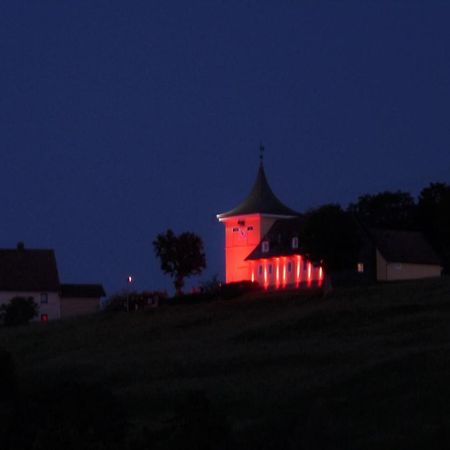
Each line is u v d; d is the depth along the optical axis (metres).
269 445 105.19
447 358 159.25
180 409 100.75
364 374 156.88
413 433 115.38
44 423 108.12
